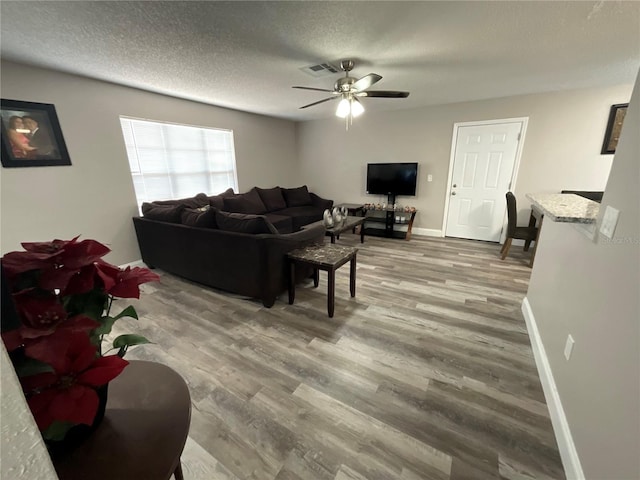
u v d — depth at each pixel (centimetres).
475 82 333
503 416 149
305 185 641
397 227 545
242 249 257
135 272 71
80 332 56
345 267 363
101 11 175
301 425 145
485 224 468
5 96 250
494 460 127
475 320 239
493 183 447
